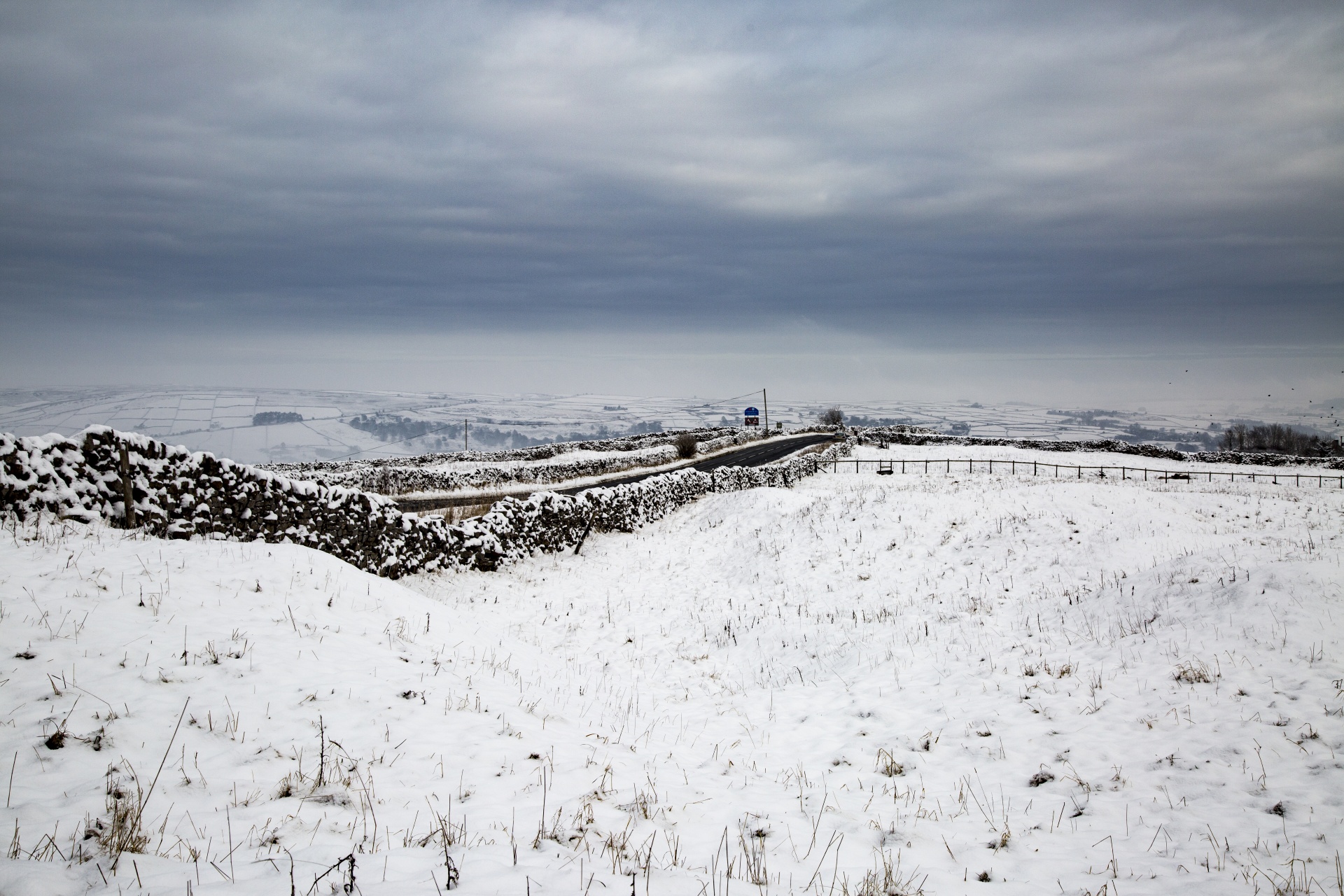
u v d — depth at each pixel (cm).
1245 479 4981
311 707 745
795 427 11244
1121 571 1556
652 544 2553
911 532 2025
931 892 570
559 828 593
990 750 891
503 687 979
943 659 1227
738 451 6962
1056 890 584
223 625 872
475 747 743
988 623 1361
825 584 1770
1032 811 741
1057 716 953
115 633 781
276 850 505
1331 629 1004
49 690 661
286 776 616
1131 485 3203
